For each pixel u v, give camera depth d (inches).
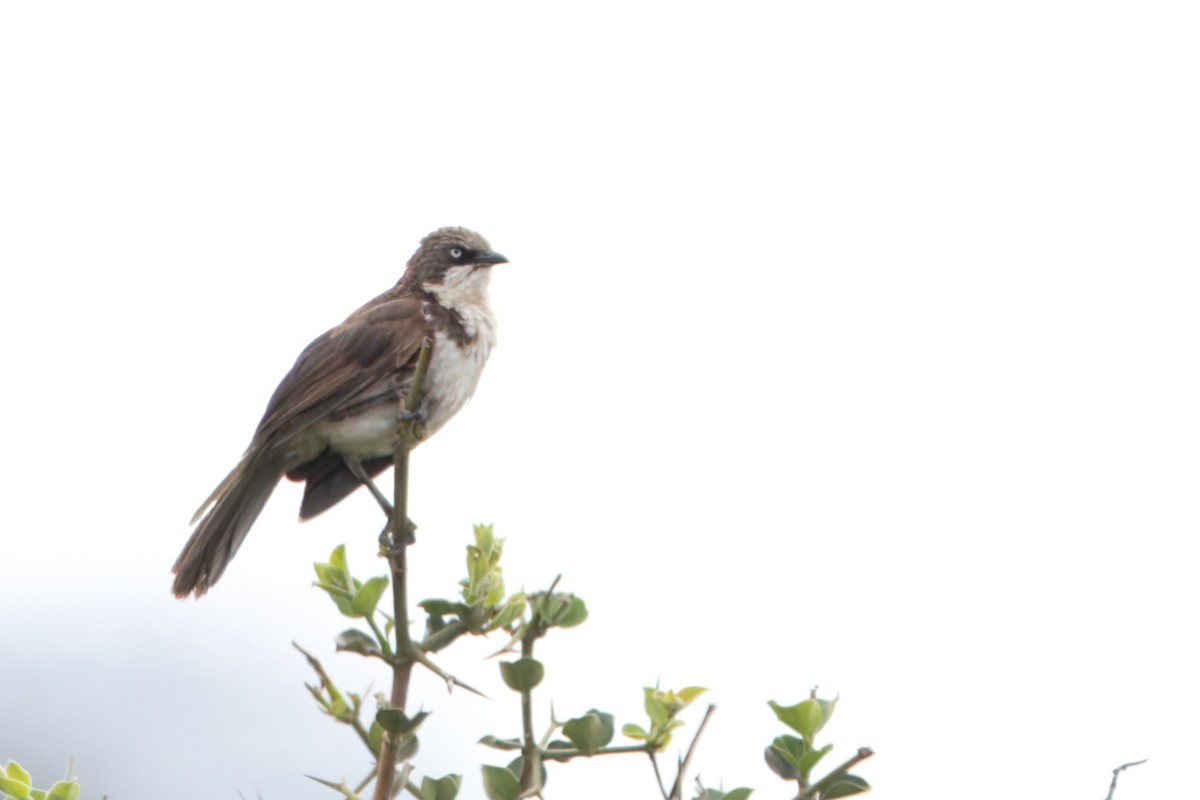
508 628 267.4
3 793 266.8
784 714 245.8
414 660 258.8
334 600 264.1
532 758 249.6
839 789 240.1
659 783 237.3
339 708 253.6
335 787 250.8
